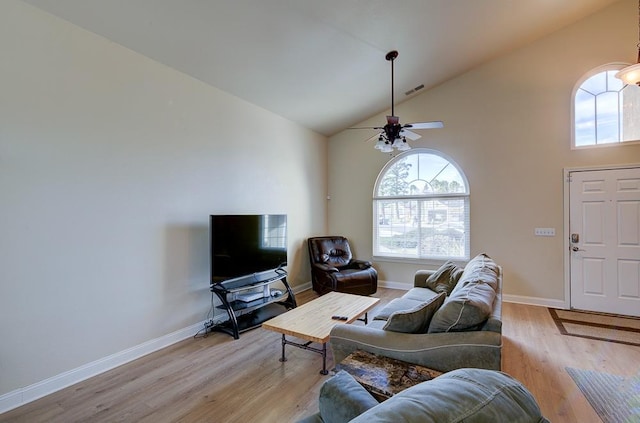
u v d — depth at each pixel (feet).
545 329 12.00
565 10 13.01
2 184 7.27
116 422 6.89
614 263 13.57
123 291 9.59
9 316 7.36
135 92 9.95
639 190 13.15
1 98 7.25
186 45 10.14
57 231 8.18
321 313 10.16
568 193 14.35
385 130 11.83
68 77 8.39
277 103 15.21
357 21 10.78
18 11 7.53
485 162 16.05
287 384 8.35
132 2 8.19
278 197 16.38
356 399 3.92
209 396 7.83
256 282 13.56
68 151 8.38
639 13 13.14
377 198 19.30
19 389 7.48
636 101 13.38
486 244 16.02
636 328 11.99
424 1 10.62
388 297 16.52
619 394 7.78
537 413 2.53
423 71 15.17
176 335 11.10
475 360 5.60
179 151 11.29
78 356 8.54
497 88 15.72
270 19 9.76
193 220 11.78
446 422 2.10
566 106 14.38
